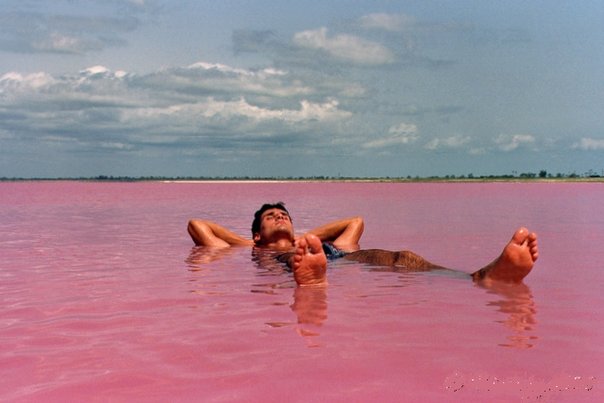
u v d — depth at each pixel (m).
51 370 3.06
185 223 13.49
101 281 5.81
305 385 2.79
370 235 10.18
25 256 7.76
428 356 3.22
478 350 3.33
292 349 3.38
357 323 3.98
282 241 8.98
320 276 5.49
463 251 8.03
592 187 42.94
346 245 8.88
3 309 4.51
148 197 30.66
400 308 4.45
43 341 3.61
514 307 4.47
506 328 3.83
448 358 3.19
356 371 2.99
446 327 3.86
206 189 49.56
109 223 13.52
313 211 17.20
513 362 3.11
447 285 5.44
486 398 2.62
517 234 5.41
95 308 4.54
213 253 8.18
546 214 15.10
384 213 16.03
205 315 4.27
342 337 3.63
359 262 7.00
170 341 3.57
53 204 23.08
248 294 5.09
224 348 3.41
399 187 50.16
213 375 2.95
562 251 7.75
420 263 6.45
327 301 4.75
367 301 4.73
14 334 3.78
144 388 2.79
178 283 5.69
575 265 6.55
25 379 2.93
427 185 57.94
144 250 8.48
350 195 30.95
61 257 7.67
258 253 8.23
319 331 3.78
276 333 3.74
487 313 4.27
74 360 3.22
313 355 3.26
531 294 4.96
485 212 16.12
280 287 5.45
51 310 4.47
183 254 8.05
